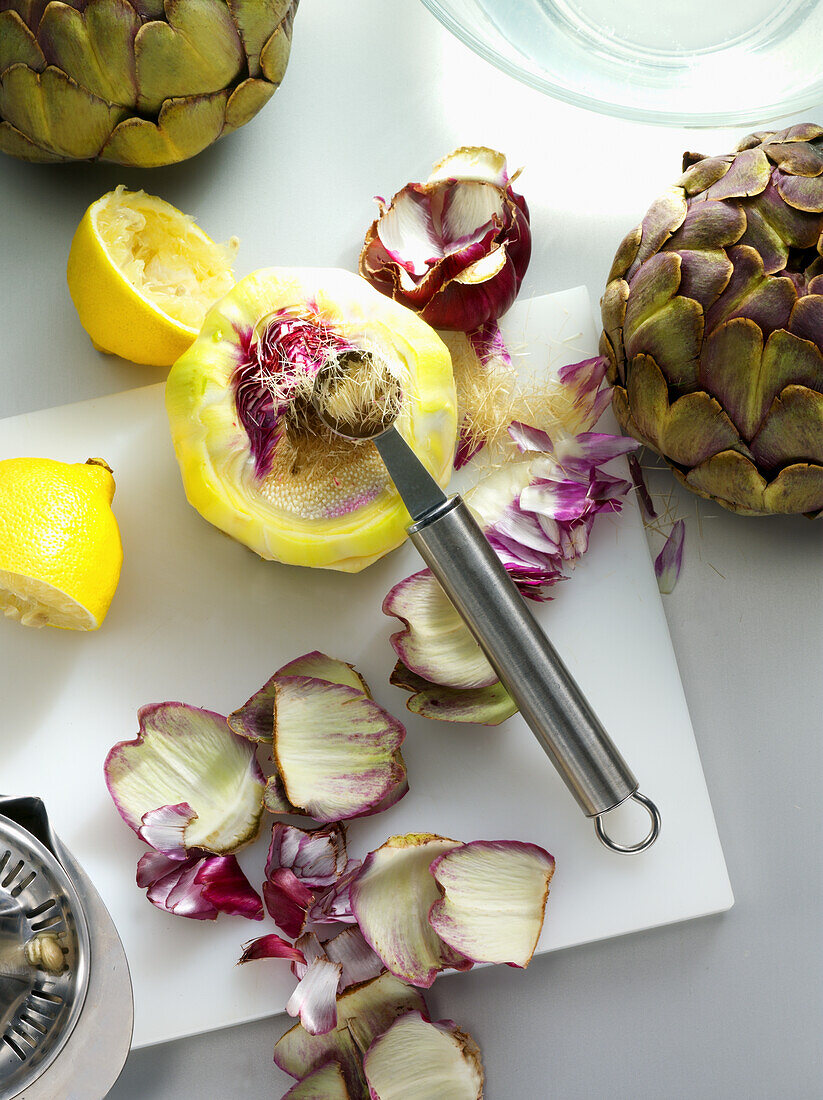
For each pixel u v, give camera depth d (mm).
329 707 455
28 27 430
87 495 442
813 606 490
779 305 413
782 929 473
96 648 472
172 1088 457
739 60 492
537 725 429
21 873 429
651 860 463
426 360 442
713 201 423
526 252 489
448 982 465
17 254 502
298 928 449
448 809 466
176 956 453
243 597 476
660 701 474
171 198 508
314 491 447
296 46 519
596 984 467
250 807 458
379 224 484
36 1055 424
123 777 455
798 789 480
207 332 440
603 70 489
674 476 493
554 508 470
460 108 519
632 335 439
